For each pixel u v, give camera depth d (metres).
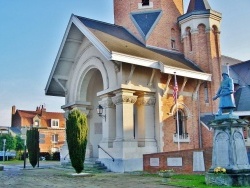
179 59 24.00
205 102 22.81
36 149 23.84
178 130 19.80
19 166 26.09
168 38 25.42
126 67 19.31
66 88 25.39
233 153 11.33
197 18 24.80
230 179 10.88
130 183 12.53
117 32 23.81
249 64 26.95
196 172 15.05
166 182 12.30
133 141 18.56
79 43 23.69
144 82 19.95
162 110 20.05
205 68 24.02
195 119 22.02
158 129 19.70
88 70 22.84
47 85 25.52
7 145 49.09
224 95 12.15
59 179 14.61
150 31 24.34
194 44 24.69
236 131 11.68
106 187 11.41
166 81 20.66
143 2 26.09
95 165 19.25
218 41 24.95
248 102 22.66
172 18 26.25
